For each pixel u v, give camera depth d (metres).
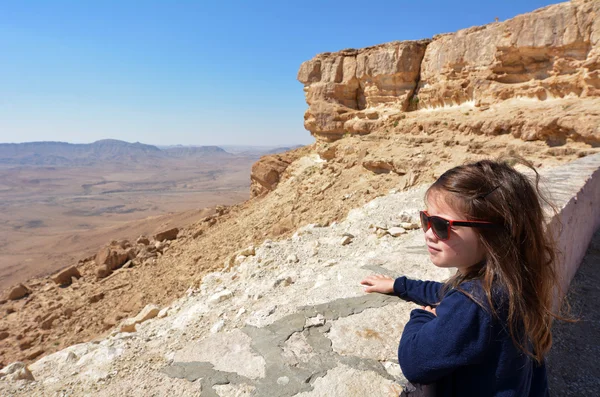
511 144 16.70
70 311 17.98
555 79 17.77
